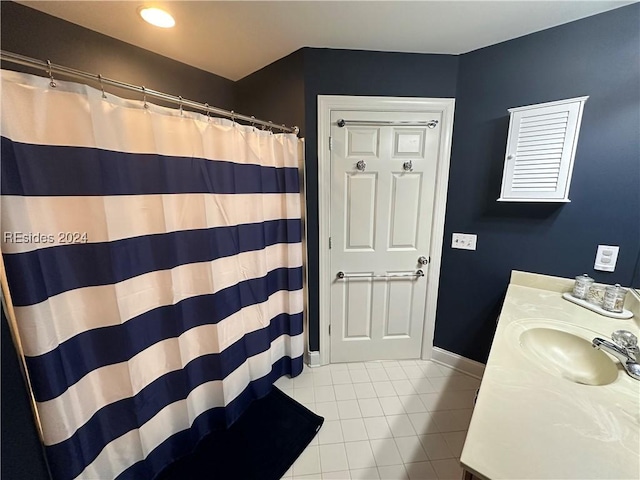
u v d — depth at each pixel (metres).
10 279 0.74
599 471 0.56
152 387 1.20
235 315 1.50
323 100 1.68
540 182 1.41
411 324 2.06
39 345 0.80
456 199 1.83
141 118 1.03
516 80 1.54
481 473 0.56
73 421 0.92
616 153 1.32
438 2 1.21
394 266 1.95
